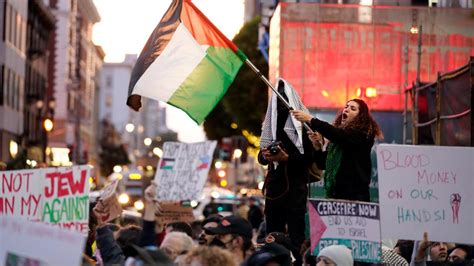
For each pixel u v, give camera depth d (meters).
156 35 12.43
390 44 23.38
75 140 103.81
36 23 75.81
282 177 12.04
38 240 7.08
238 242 10.49
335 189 11.44
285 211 12.12
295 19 23.31
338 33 23.34
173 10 12.43
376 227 9.92
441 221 10.25
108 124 147.50
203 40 12.36
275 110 12.15
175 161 17.97
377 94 23.34
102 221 11.13
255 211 27.78
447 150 10.27
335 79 23.30
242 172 66.00
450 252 13.28
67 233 6.98
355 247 9.81
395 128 23.39
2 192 9.50
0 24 59.16
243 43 62.09
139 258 8.20
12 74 63.06
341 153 11.36
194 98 12.38
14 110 63.94
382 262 10.35
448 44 23.39
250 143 65.81
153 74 12.34
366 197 11.42
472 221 10.27
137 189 50.97
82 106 116.81
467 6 24.22
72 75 107.12
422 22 23.42
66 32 102.12
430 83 21.77
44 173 9.41
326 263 9.05
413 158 10.27
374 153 21.47
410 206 10.23
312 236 9.73
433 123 21.66
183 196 17.83
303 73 23.27
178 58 12.38
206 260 8.15
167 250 10.03
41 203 9.44
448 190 10.27
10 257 7.18
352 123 11.30
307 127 11.69
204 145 17.86
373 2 26.17
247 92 62.47
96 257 11.62
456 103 19.81
